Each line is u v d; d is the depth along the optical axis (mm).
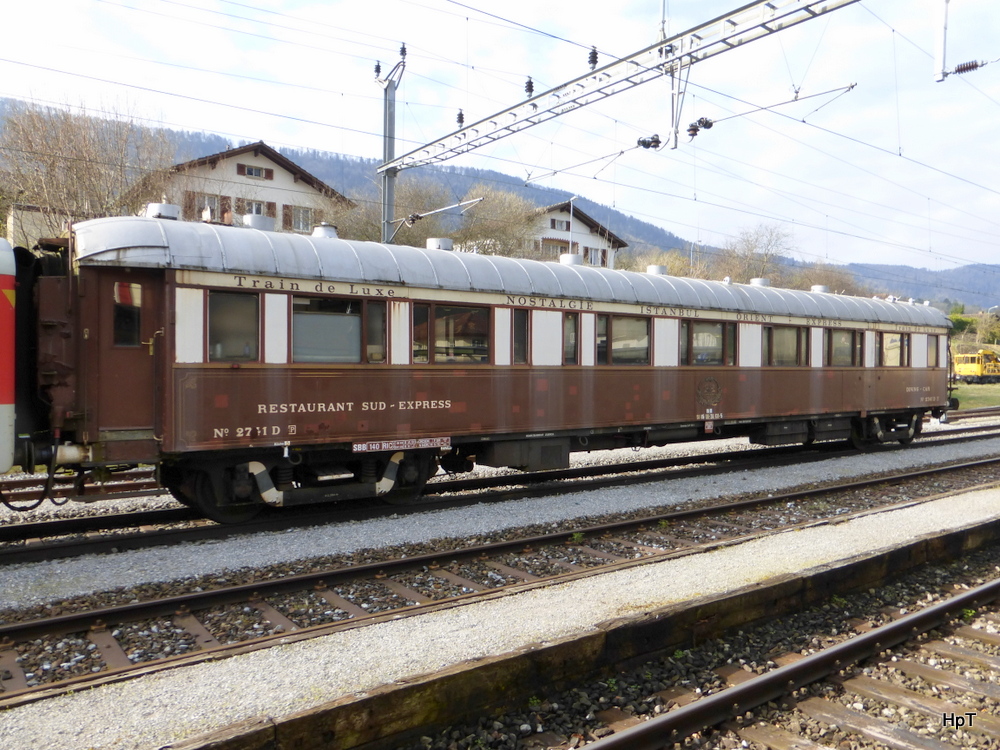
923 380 18688
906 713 4801
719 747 4383
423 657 5035
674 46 12711
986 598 6934
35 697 4379
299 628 6012
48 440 8008
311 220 36281
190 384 8320
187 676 4723
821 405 15812
